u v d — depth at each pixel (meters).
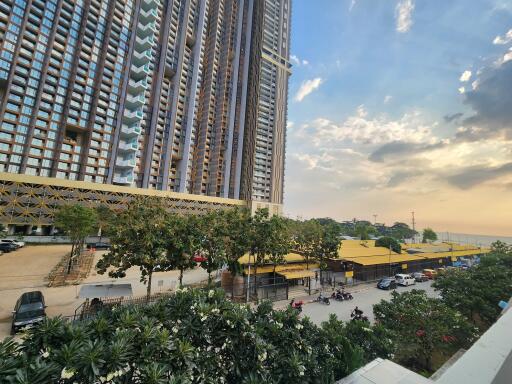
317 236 33.53
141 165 79.94
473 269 22.47
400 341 13.51
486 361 2.67
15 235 47.16
